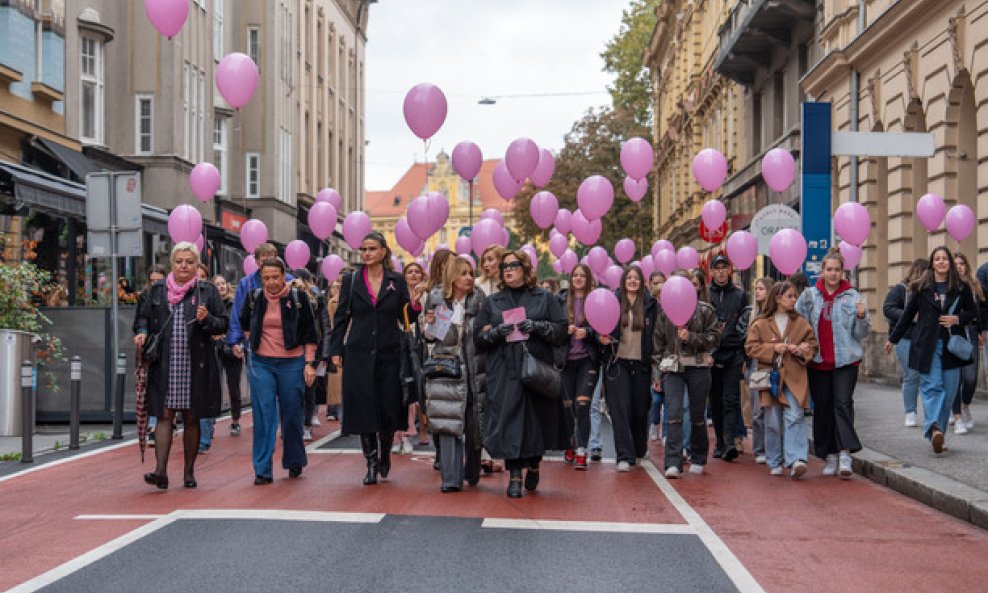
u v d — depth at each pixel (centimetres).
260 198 4297
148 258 2398
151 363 1000
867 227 1416
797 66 3111
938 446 1148
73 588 630
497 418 964
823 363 1122
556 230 2245
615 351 1171
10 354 1513
